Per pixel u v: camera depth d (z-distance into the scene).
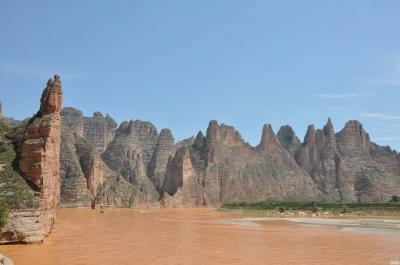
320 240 57.47
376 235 65.38
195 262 38.00
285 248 48.50
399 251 46.56
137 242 52.50
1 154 52.41
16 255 38.78
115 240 54.25
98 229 71.06
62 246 46.34
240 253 43.94
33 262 35.91
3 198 45.59
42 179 49.66
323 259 40.56
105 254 41.66
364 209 149.12
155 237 59.16
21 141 53.53
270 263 38.06
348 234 66.88
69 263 36.16
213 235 63.38
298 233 68.31
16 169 50.44
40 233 46.72
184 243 52.16
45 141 50.59
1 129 57.91
